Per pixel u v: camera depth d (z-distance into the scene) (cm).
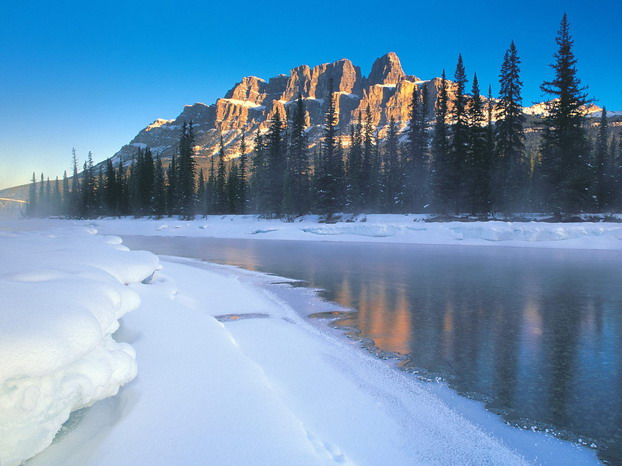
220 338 545
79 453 277
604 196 3831
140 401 354
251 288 1263
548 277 1488
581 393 519
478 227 2912
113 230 4841
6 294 292
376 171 4994
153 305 646
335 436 394
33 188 10244
